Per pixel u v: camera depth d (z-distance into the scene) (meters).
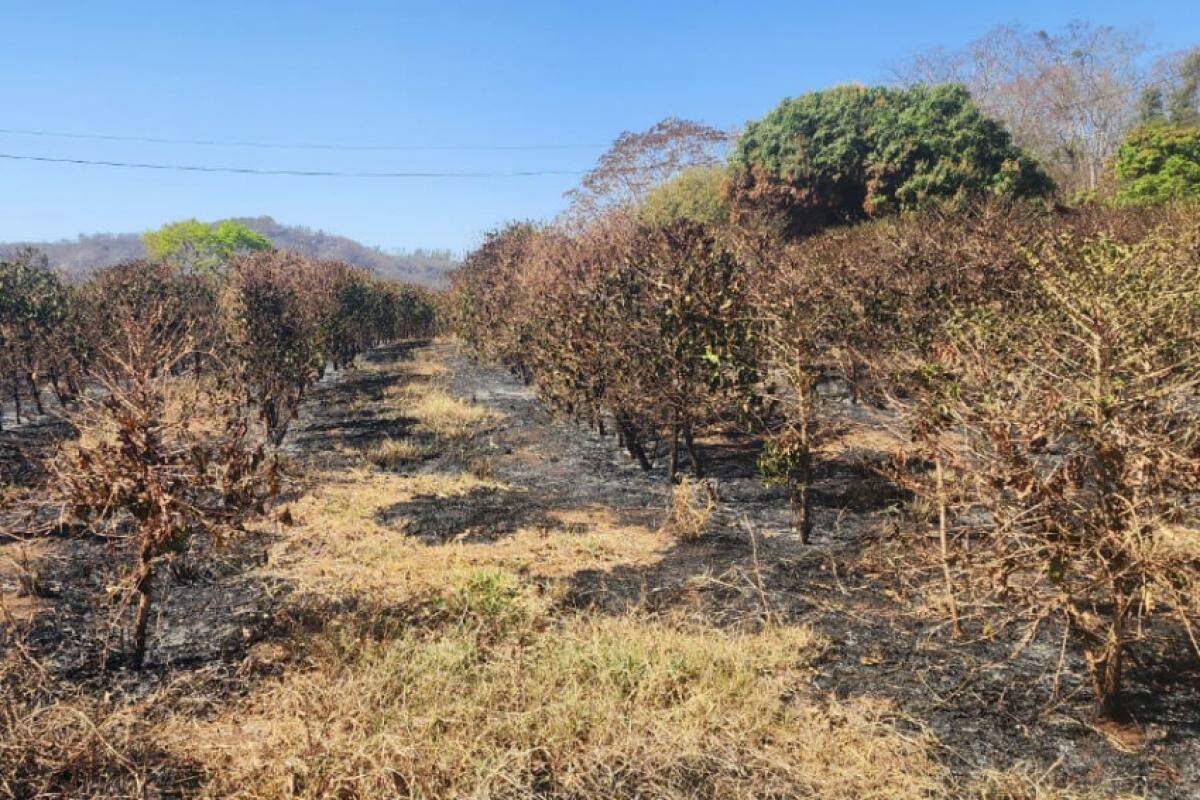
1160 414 3.75
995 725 3.87
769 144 28.59
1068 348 4.53
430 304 32.31
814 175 27.38
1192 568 3.39
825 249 15.51
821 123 28.09
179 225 60.28
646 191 33.69
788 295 9.30
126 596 4.87
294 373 11.66
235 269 15.64
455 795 3.37
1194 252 8.39
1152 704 3.97
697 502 7.99
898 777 3.46
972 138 26.20
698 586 5.75
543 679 4.24
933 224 14.91
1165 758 3.54
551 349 11.57
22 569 5.77
